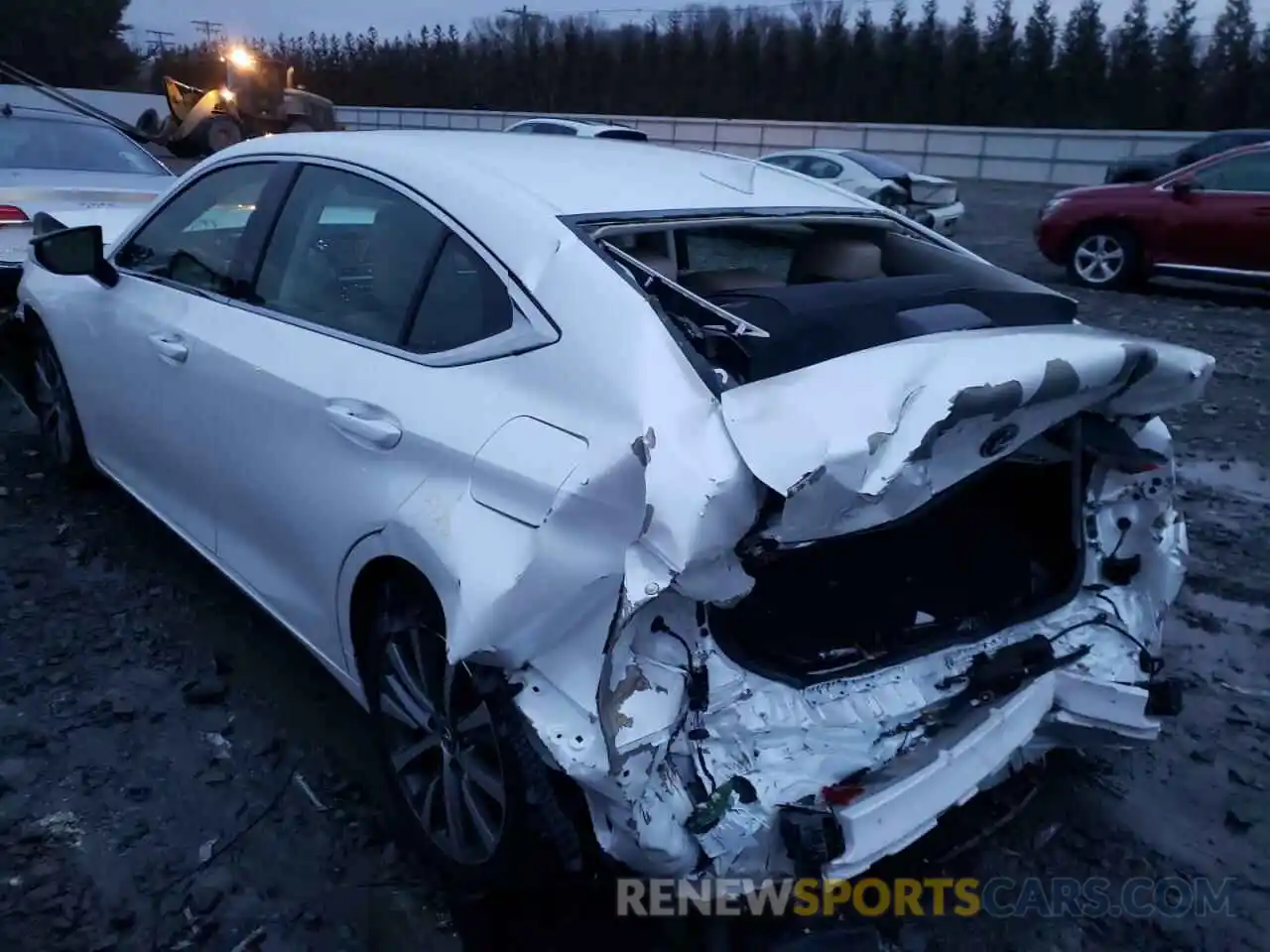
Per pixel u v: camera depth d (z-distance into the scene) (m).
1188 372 2.44
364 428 2.53
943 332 2.30
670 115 54.53
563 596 1.98
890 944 2.46
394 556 2.43
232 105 18.08
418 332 2.58
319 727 3.16
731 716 2.07
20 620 3.65
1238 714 3.48
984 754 2.30
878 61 49.09
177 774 2.93
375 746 3.05
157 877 2.56
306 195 3.10
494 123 40.97
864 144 34.06
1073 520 2.72
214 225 3.44
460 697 2.29
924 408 1.94
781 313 2.30
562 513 2.01
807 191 3.25
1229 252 10.66
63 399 4.53
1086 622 2.68
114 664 3.42
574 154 3.04
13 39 51.88
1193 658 3.84
